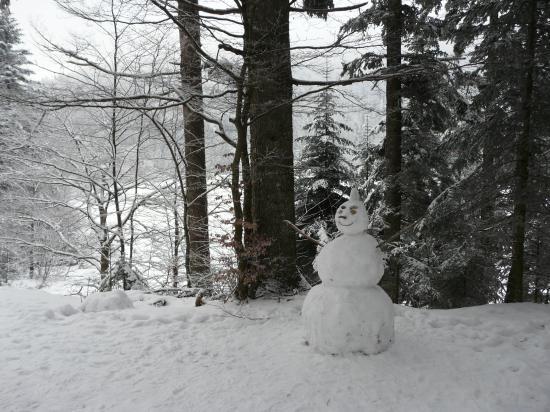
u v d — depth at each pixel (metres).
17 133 9.22
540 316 5.18
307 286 6.73
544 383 3.46
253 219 6.15
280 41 6.15
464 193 6.67
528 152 5.89
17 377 3.66
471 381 3.53
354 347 4.04
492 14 6.33
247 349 4.36
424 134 9.95
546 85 5.84
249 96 5.89
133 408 3.15
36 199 9.66
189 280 7.98
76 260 10.16
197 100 7.88
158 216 10.09
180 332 4.93
